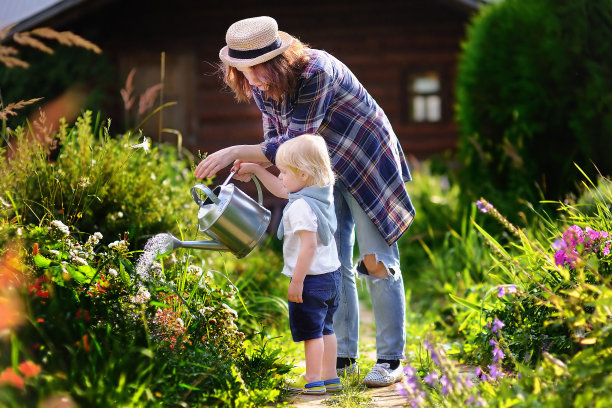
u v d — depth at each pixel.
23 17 10.66
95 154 4.38
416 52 11.72
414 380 2.53
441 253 6.29
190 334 3.10
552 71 6.08
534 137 6.22
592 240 3.25
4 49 3.83
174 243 3.14
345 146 3.31
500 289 3.15
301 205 3.07
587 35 6.02
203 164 3.17
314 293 3.14
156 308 3.04
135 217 4.32
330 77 3.12
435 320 4.87
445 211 7.13
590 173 5.89
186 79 11.73
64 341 2.61
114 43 11.72
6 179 3.72
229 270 4.88
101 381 2.42
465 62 6.96
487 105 6.59
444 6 11.62
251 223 3.15
